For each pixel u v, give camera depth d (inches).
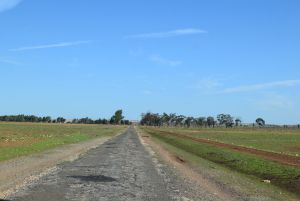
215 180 1050.7
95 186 888.9
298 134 4891.7
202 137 3836.1
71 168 1232.8
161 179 1032.8
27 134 3417.8
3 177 978.7
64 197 748.0
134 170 1214.3
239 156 1676.9
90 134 4104.3
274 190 930.7
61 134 3624.5
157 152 2039.9
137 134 4889.3
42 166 1254.3
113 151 2018.9
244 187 944.9
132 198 754.8
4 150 1624.0
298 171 1158.3
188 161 1604.3
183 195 799.7
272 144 2817.4
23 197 735.7
